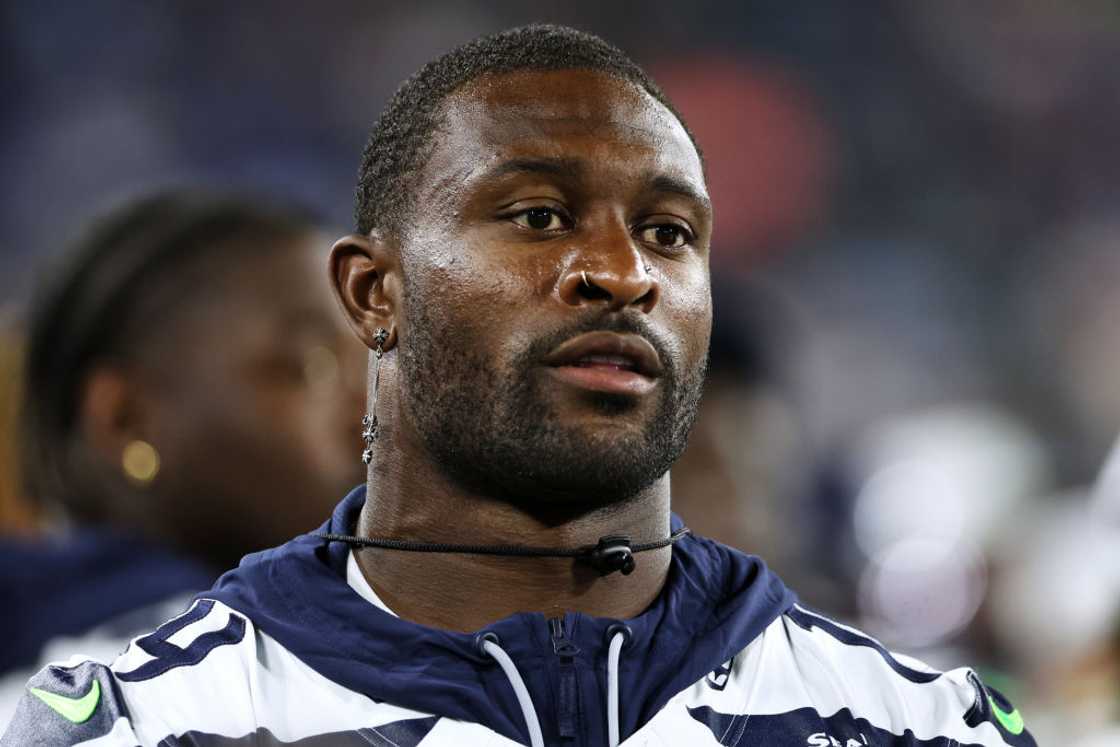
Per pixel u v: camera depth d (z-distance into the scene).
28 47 37.38
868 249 41.41
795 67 42.41
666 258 4.86
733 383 10.20
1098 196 42.53
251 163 38.22
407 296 4.86
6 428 8.20
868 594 18.44
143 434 7.66
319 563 4.98
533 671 4.73
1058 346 40.06
